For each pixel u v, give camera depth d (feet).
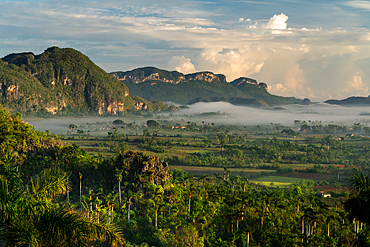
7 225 57.67
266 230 262.26
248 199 306.55
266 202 301.43
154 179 346.95
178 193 333.62
